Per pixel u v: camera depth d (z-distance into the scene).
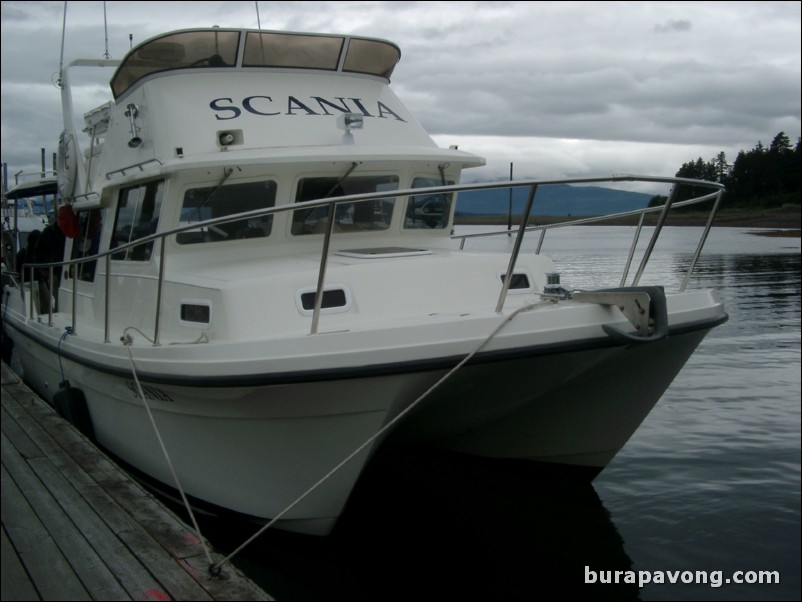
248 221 5.14
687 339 4.58
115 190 5.74
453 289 4.54
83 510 4.39
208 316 4.38
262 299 4.23
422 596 4.37
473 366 4.01
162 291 4.58
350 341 3.81
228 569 3.71
